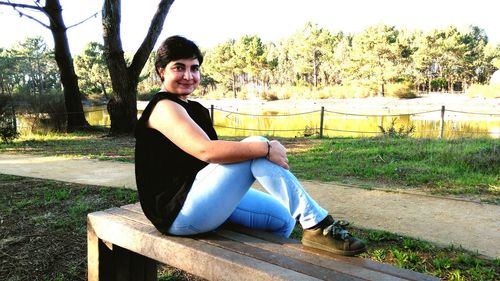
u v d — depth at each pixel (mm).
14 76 65438
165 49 2088
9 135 11867
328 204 4797
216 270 1788
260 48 61719
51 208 4457
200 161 2070
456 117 22266
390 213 4430
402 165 6883
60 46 14516
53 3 14023
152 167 2066
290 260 1742
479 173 6246
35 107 14945
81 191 5258
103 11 12719
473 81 57656
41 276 2902
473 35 74125
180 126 1934
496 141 8703
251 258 1770
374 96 43594
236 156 1856
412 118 22719
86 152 9414
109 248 2381
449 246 3443
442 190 5387
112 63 13016
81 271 2973
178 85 2098
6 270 2975
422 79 54250
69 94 14891
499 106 26672
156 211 2041
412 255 3189
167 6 12992
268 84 69500
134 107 13477
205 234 2072
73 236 3590
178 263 1954
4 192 5258
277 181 1853
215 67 65500
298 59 64062
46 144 11203
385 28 48500
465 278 2885
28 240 3498
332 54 58562
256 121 23031
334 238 1806
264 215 2189
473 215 4332
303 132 15125
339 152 8570
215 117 26344
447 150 7582
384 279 1559
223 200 1926
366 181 6023
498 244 3512
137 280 2535
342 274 1604
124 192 5113
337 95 45312
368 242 3566
